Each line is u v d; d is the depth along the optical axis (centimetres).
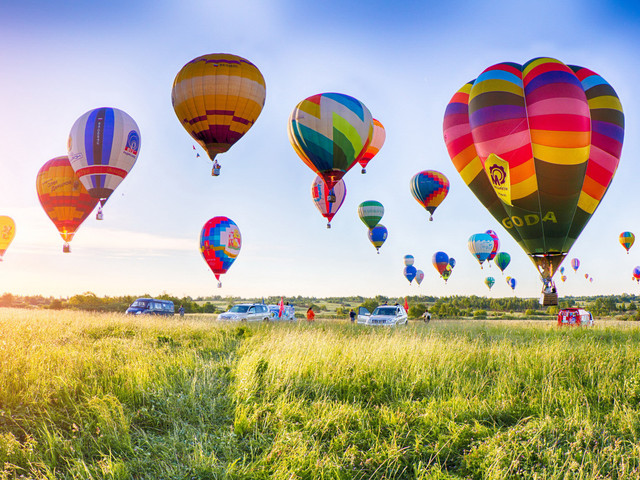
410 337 1216
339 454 497
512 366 841
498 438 520
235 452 496
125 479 429
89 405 557
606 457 485
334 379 742
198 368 788
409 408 628
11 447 448
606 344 1220
